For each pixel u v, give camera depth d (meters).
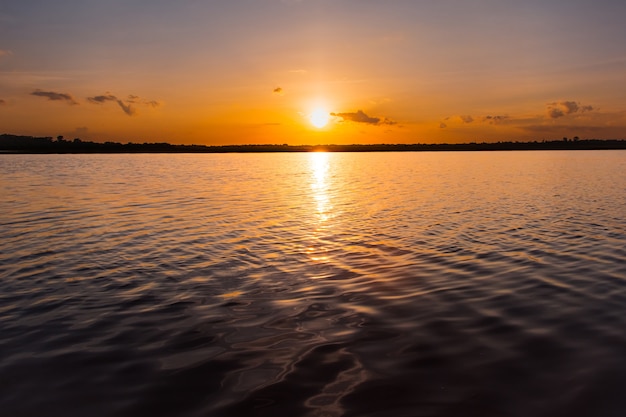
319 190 39.28
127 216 24.42
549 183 43.66
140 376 7.59
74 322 9.95
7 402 6.83
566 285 12.16
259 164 98.75
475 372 7.55
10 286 12.40
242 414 6.47
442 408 6.54
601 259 14.81
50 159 119.44
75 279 13.02
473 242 17.67
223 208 27.77
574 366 7.68
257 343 8.84
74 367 7.91
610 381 7.16
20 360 8.19
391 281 12.74
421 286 12.26
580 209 26.30
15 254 15.89
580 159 103.25
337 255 15.77
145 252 16.23
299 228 20.97
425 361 7.98
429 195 34.50
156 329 9.55
